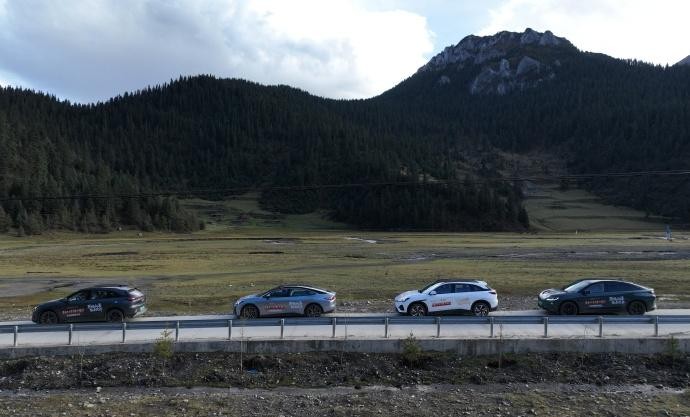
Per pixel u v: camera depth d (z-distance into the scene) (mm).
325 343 20391
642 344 20156
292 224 193625
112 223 152625
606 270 52125
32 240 121625
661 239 110875
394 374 19016
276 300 26719
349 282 45219
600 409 15789
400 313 27094
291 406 16188
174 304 34156
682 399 16609
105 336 22047
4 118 195000
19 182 148750
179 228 161500
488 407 16000
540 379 18562
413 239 121562
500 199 182500
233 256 79625
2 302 37625
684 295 35719
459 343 20219
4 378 18875
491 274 49656
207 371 19109
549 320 21156
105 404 16375
